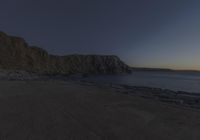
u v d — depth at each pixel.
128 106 7.09
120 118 5.33
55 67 87.44
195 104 8.70
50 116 5.32
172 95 12.59
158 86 30.06
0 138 3.54
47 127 4.32
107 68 123.75
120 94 10.52
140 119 5.29
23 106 6.55
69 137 3.72
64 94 9.88
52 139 3.59
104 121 4.97
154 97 10.38
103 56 134.00
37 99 8.09
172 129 4.43
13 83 15.29
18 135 3.73
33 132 3.94
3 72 37.28
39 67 71.94
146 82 40.31
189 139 3.78
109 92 11.32
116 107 6.86
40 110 6.02
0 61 55.59
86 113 5.80
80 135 3.86
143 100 8.59
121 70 129.12
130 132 4.13
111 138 3.74
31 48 80.75
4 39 67.75
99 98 8.84
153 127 4.55
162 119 5.34
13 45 69.19
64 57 112.88
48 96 9.05
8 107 6.31
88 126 4.50
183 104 8.41
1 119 4.87
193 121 5.17
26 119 4.93
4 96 8.66
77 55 124.12
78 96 9.32
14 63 60.72
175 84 36.03
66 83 18.38
